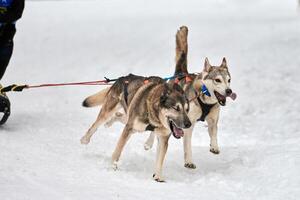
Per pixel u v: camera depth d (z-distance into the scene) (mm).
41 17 26516
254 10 34188
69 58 16797
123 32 22344
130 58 16859
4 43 8508
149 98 6547
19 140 7719
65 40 20141
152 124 6539
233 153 7938
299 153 7402
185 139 7258
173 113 6262
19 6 8367
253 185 6332
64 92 12289
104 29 23078
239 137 8945
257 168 7020
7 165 6332
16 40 19656
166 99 6297
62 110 10422
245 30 23344
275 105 11148
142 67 15477
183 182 6480
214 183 6457
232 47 18906
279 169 6793
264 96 11938
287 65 15578
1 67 8633
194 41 20125
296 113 10492
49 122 9242
